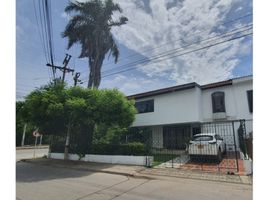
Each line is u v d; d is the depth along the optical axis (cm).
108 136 1605
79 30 2136
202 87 1677
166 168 1070
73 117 1283
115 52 2198
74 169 1178
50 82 1509
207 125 1598
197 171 969
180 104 1645
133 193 649
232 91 1571
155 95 1805
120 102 1311
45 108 1263
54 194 648
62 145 1719
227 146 1473
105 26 2183
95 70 2109
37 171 1130
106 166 1181
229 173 895
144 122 1827
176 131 1750
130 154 1253
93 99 1298
